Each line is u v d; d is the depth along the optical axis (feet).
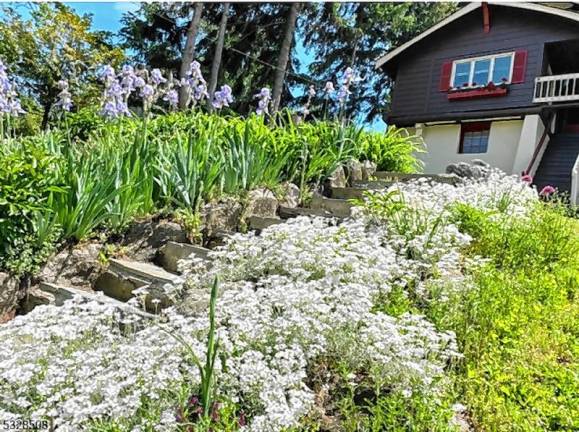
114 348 7.00
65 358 6.89
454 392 6.54
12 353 6.70
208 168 13.94
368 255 9.17
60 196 11.43
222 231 13.25
